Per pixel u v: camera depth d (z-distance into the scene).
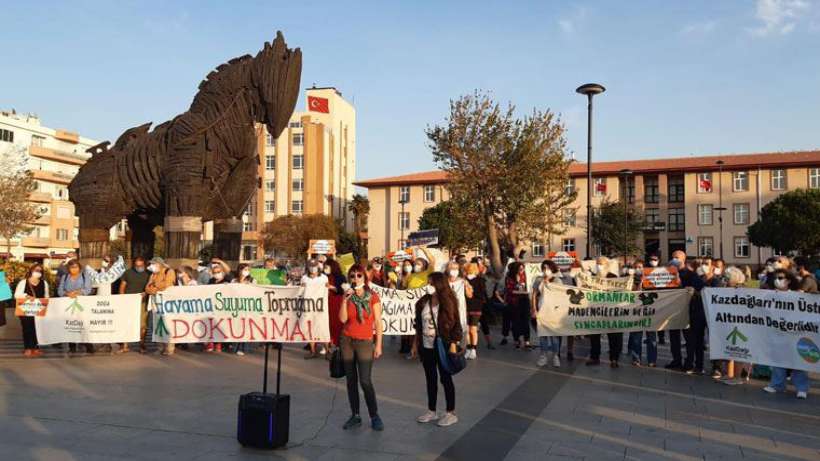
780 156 59.25
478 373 10.23
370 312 6.63
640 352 11.44
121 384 8.91
